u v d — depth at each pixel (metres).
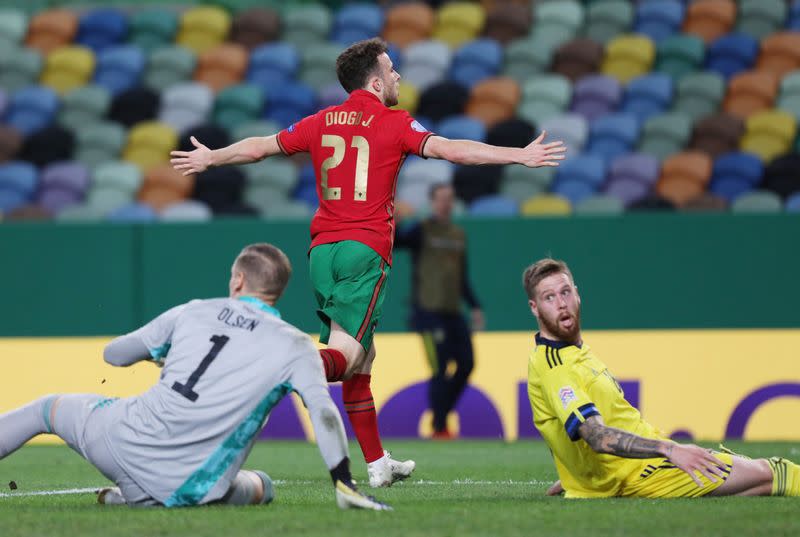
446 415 36.19
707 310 36.62
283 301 37.59
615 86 55.31
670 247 36.84
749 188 49.62
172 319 15.05
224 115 55.94
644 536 12.63
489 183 49.72
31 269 38.28
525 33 60.56
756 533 12.82
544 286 16.39
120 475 14.77
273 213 49.09
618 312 36.94
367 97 19.11
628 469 16.50
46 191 51.91
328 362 17.50
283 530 12.91
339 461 14.37
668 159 50.53
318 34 61.28
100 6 65.94
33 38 61.66
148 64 59.28
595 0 62.06
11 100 56.81
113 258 38.28
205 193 50.91
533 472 24.20
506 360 36.88
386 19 61.31
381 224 18.77
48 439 37.34
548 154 17.44
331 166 18.84
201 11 62.00
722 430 35.91
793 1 59.31
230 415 14.51
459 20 60.97
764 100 54.53
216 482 14.70
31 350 37.97
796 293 36.31
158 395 14.59
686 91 55.00
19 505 16.17
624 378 36.53
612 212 46.78
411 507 15.41
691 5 59.94
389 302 37.22
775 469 16.53
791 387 35.88
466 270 36.38
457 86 55.44
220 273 38.00
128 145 54.41
